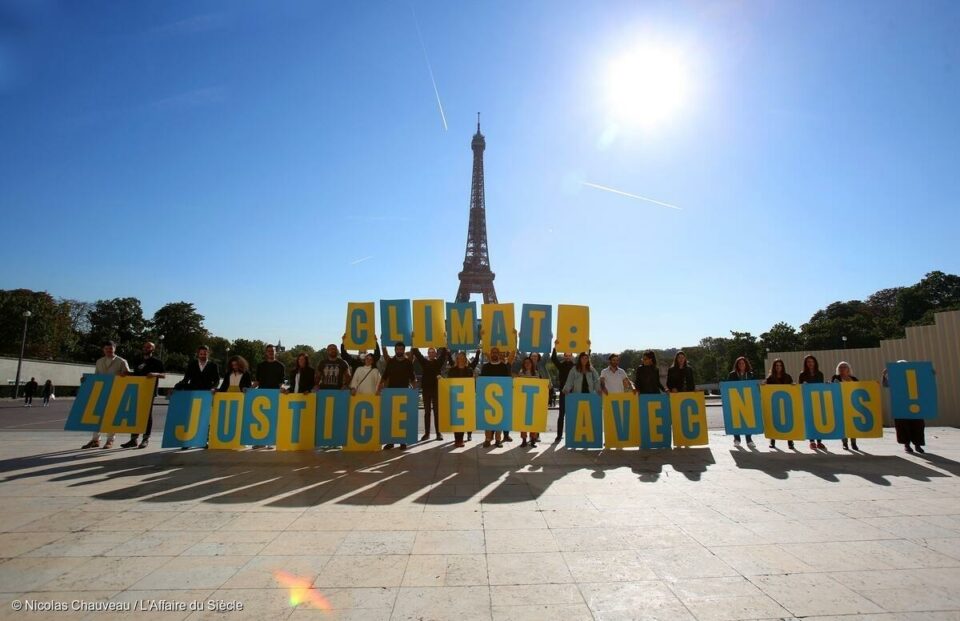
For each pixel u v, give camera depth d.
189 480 8.64
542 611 4.11
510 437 14.82
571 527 6.20
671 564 5.05
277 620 3.96
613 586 4.57
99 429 11.63
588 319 13.57
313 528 6.16
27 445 12.28
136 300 102.62
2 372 49.81
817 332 79.44
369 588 4.53
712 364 89.38
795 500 7.38
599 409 11.83
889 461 10.31
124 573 4.84
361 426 11.33
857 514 6.69
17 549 5.45
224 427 11.27
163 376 12.09
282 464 10.01
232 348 93.06
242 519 6.52
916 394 11.41
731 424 12.16
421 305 13.68
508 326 13.62
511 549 5.47
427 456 10.92
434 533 5.98
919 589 4.48
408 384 12.24
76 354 88.44
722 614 4.05
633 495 7.68
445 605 4.21
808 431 11.56
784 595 4.37
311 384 12.39
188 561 5.14
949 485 8.27
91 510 6.88
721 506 7.08
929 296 96.62
